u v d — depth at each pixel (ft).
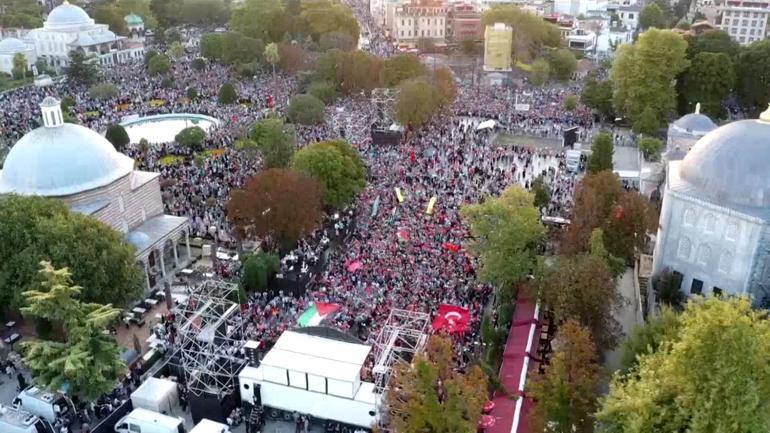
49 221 204.64
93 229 209.56
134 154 372.99
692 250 220.02
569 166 357.20
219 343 199.41
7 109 459.32
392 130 406.21
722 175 208.95
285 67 575.79
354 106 488.44
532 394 152.56
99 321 173.17
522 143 422.00
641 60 426.51
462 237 266.98
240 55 586.45
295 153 309.42
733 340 124.57
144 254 241.96
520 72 613.11
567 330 154.61
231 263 256.73
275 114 438.40
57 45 636.48
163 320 220.43
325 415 178.40
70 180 237.25
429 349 154.61
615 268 215.51
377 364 179.01
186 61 634.02
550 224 273.75
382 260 248.93
